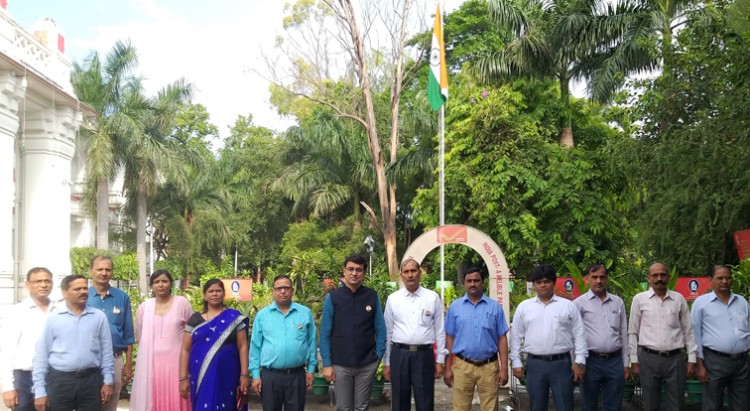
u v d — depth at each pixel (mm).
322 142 28594
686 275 10883
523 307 6141
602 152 15164
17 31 17953
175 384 5941
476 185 15539
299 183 29625
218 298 5738
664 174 10641
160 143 26781
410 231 31359
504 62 17266
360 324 6164
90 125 25656
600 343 6191
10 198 17312
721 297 6293
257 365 6000
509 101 16438
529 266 15922
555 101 17562
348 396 6102
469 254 16953
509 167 15453
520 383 8547
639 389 8203
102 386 5633
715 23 11164
